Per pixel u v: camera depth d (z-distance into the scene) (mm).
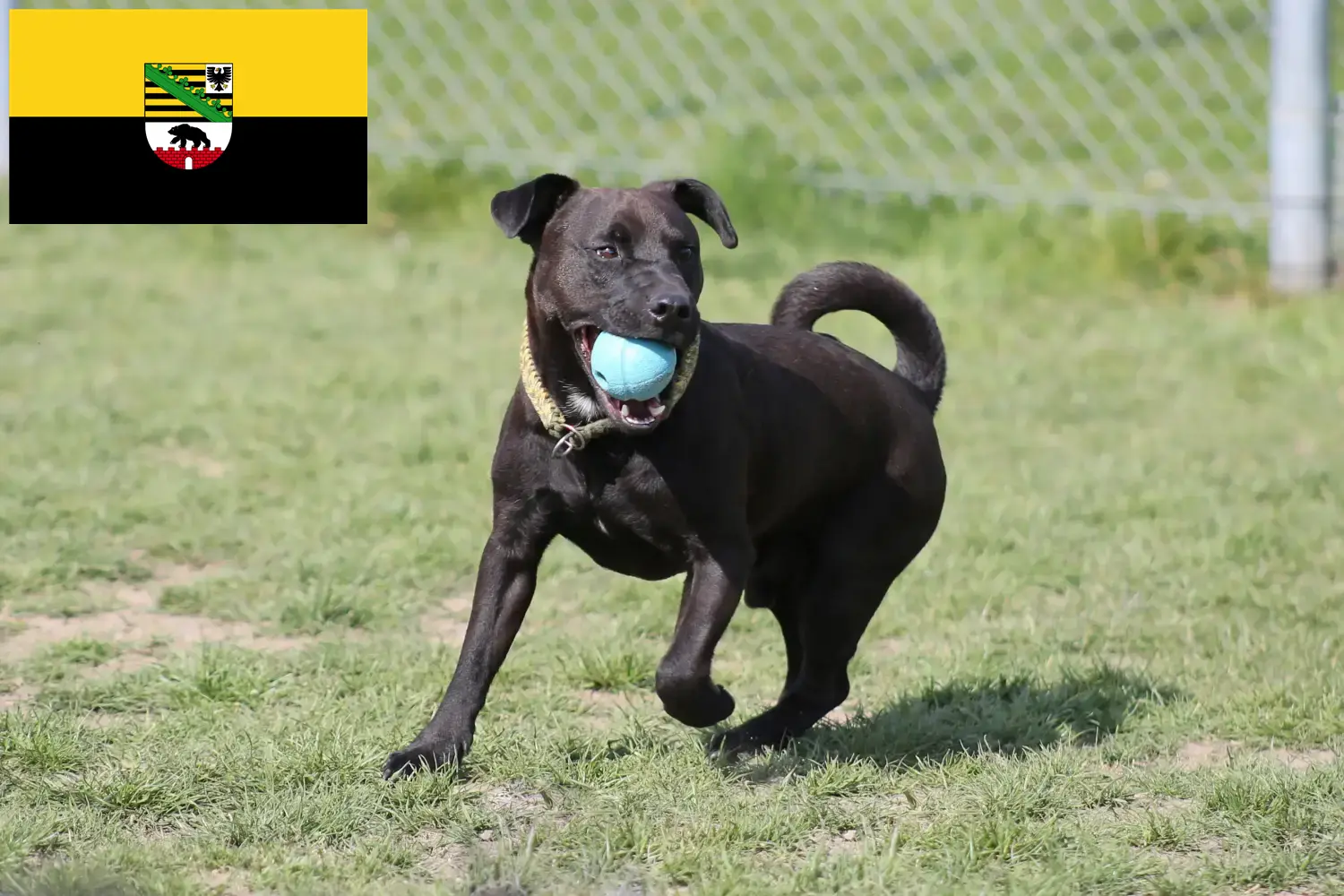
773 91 21172
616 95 21141
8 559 9266
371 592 8977
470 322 14625
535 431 6461
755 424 6633
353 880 5555
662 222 6461
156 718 7184
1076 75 20719
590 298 6293
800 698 7180
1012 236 16625
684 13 22531
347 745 6652
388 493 10523
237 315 14562
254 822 5953
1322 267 15516
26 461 10914
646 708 7562
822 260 16328
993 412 12539
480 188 18203
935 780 6605
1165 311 15195
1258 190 17703
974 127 19844
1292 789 6301
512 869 5559
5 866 5543
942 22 22672
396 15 21953
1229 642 8398
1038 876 5633
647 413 6141
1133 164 18703
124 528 9844
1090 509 10508
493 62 21844
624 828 5918
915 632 8703
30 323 14062
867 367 7211
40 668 7777
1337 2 22531
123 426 11664
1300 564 9594
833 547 7133
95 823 5945
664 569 6703
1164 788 6465
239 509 10227
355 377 12930
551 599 9086
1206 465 11438
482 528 9984
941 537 10039
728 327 6980
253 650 8070
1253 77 19219
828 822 6148
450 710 6520
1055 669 8078
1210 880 5711
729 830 5973
